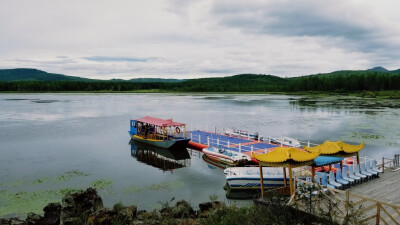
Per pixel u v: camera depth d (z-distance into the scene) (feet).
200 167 118.52
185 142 146.51
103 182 96.84
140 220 60.95
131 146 157.48
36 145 155.53
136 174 107.24
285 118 262.06
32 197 82.07
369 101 453.99
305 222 48.11
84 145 157.69
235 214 54.39
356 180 72.43
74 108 360.28
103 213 60.54
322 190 51.24
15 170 109.50
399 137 168.96
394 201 58.75
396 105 375.45
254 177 87.56
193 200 81.82
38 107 368.27
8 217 69.15
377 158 122.52
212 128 205.05
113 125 227.81
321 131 192.85
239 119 257.96
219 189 91.91
